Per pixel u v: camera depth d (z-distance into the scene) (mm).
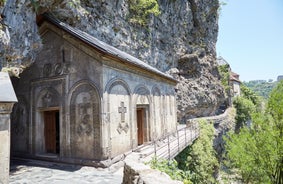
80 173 8664
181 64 35469
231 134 15188
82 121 10102
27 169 9383
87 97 10078
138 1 22312
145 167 5488
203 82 36344
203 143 22047
